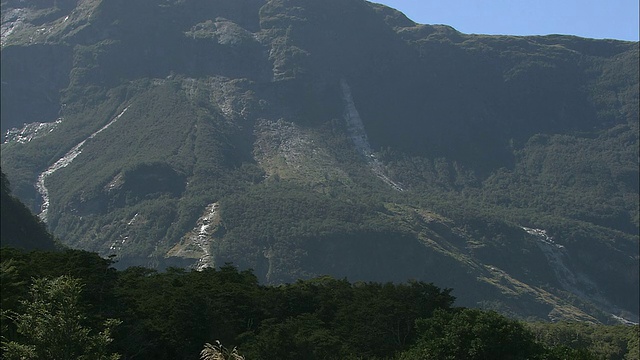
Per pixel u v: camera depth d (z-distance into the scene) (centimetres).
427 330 9638
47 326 6091
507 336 9275
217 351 6706
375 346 9831
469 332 9269
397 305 10112
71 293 6288
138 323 8875
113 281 9469
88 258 9475
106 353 6969
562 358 9531
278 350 9088
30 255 9938
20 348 6025
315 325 9775
